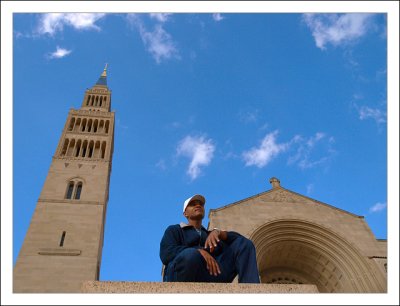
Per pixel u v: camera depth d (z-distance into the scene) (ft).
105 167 172.86
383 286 102.53
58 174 163.53
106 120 209.05
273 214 119.96
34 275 119.96
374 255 110.73
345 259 112.16
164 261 21.15
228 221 113.60
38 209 143.13
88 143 186.91
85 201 151.74
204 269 19.19
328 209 127.13
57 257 126.62
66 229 137.69
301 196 131.03
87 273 123.75
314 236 117.70
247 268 19.85
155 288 14.67
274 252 119.24
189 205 25.63
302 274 125.59
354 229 120.16
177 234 22.80
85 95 242.37
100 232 142.10
